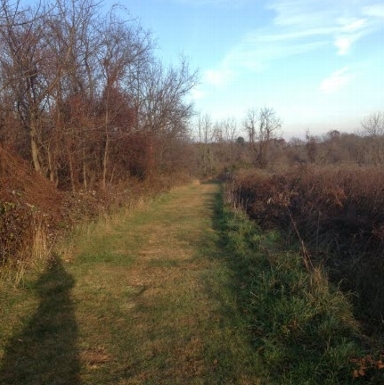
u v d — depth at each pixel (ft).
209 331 15.99
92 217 38.40
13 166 25.80
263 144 159.22
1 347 14.47
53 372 13.07
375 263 22.45
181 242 33.24
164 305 18.83
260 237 30.81
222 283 21.72
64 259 25.49
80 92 43.68
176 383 12.50
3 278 20.80
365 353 13.34
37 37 33.60
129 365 13.56
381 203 32.27
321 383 12.19
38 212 25.34
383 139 110.32
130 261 26.71
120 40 51.60
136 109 59.36
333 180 42.55
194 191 95.76
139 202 53.57
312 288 17.92
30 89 34.91
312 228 31.50
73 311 18.02
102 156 55.83
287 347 14.28
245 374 12.88
